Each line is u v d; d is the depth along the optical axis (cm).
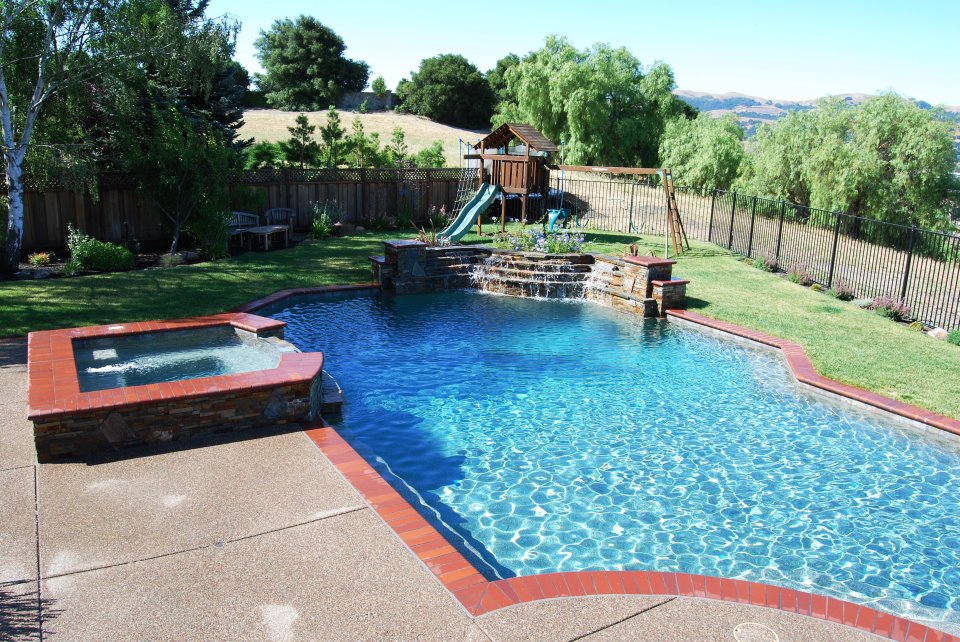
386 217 2364
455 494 648
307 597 441
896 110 2442
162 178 1599
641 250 1945
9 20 1384
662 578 482
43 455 623
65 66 1490
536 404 884
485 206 2022
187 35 1600
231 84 2194
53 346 816
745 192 2847
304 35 5656
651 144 3856
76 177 1502
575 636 413
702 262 1820
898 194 2481
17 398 775
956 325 1264
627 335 1226
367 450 738
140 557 479
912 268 1777
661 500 647
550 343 1166
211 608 427
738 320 1266
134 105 1661
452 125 5741
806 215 2534
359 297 1470
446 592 453
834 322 1267
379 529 526
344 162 2775
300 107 5562
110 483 587
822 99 2627
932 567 554
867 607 477
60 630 402
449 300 1483
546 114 3725
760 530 600
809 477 703
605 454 743
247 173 2070
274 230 1856
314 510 551
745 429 821
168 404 665
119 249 1536
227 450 660
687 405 894
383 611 430
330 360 1038
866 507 646
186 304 1234
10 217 1433
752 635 420
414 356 1070
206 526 522
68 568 463
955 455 763
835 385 934
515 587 463
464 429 800
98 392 663
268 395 714
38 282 1345
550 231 1812
